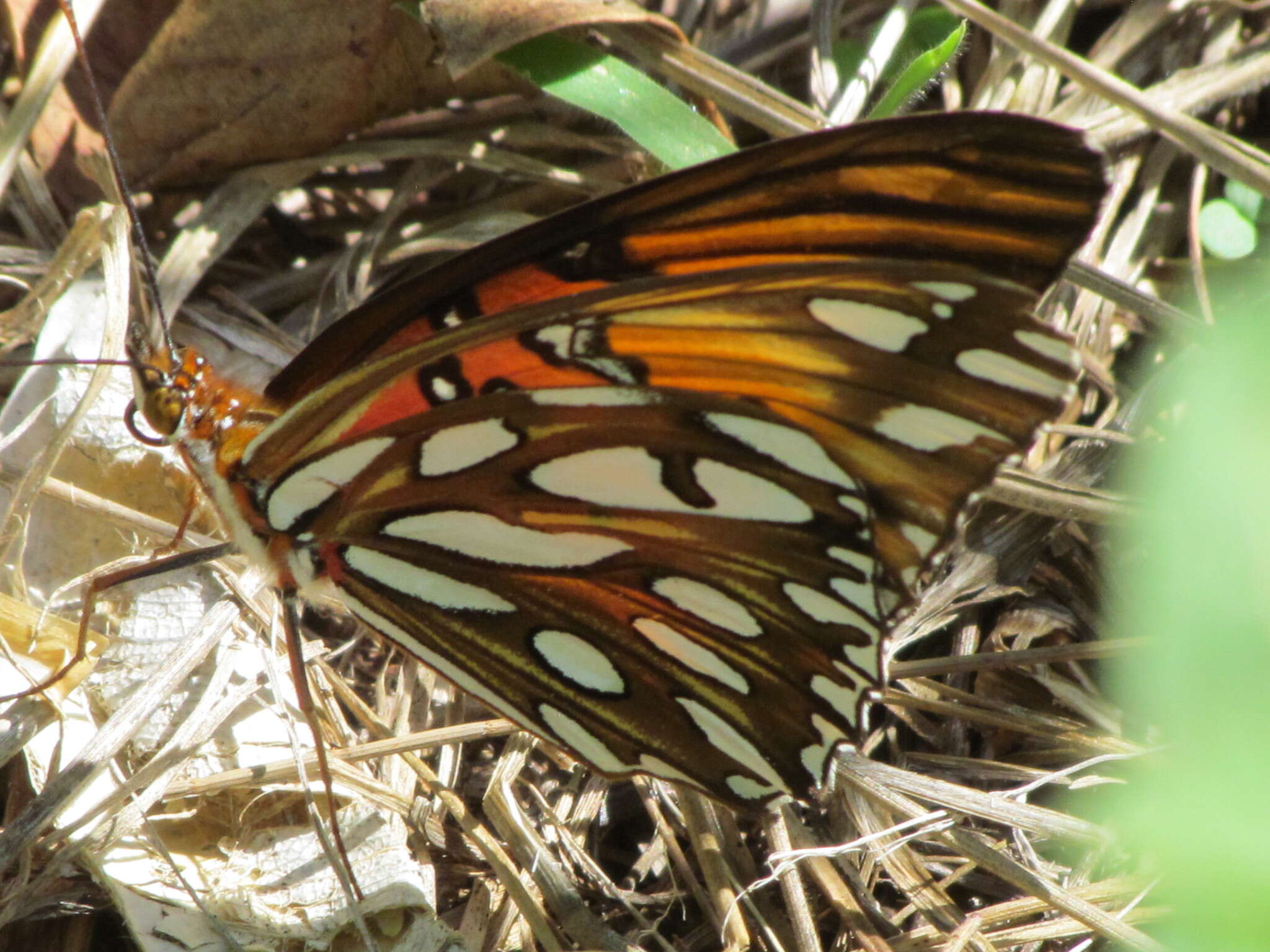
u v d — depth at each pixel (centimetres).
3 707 72
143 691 72
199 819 72
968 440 70
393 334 71
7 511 72
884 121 70
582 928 72
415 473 71
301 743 72
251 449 71
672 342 70
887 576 70
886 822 72
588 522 71
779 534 70
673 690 71
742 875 72
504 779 72
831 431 70
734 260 71
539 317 70
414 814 72
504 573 71
